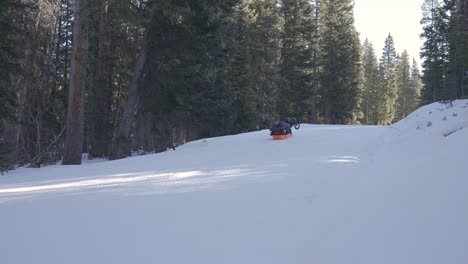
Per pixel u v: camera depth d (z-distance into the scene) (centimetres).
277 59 4791
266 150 1411
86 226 499
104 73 2570
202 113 2758
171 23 1884
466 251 376
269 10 4712
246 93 3809
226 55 2594
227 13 2305
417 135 1290
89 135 2511
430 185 604
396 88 8794
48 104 2525
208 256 389
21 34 1767
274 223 484
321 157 1096
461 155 742
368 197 582
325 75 5262
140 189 734
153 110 2330
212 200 609
